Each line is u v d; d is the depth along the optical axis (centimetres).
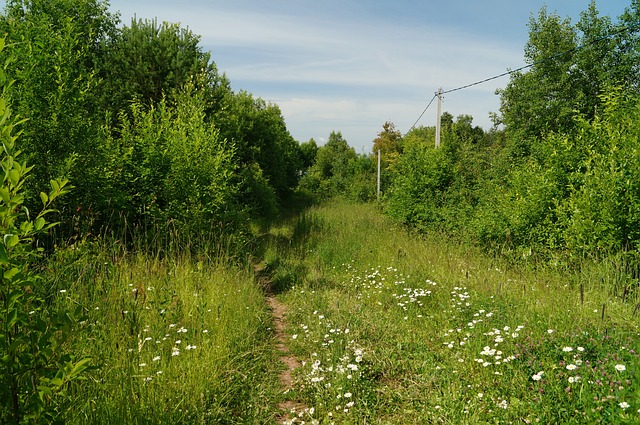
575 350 436
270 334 656
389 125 3988
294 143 4350
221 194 1017
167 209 917
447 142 1531
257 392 448
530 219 907
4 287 214
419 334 594
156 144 977
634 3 1656
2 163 217
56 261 569
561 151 909
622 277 645
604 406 338
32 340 228
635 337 466
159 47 1541
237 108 2211
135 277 632
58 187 232
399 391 441
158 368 436
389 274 917
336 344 557
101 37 1540
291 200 3762
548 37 1809
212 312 610
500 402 388
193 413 379
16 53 680
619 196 711
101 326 472
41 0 909
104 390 357
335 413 413
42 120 685
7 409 229
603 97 887
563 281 728
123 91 1428
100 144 796
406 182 1605
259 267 1195
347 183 4181
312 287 927
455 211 1316
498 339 467
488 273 810
